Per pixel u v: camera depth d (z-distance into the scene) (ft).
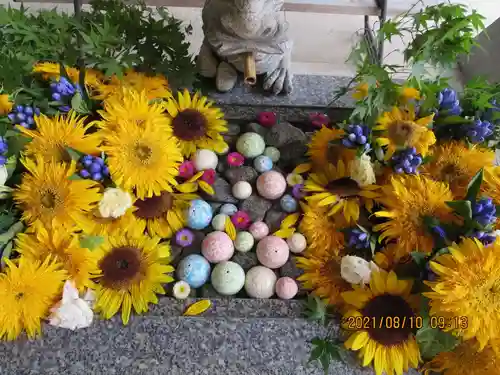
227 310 3.00
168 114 3.45
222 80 3.70
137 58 3.40
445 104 3.33
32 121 3.10
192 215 3.17
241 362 2.80
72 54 3.34
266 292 3.06
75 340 2.79
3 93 3.11
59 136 3.03
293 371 2.81
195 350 2.81
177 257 3.17
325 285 3.10
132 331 2.84
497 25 4.36
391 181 3.14
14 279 2.74
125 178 3.05
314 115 3.74
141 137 3.12
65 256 2.88
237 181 3.38
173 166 3.18
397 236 3.08
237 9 3.11
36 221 2.91
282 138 3.50
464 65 4.71
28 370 2.70
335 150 3.37
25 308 2.73
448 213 3.05
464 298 2.67
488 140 3.53
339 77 4.13
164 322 2.88
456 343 2.78
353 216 3.20
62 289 2.81
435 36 3.40
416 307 2.93
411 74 3.38
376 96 3.31
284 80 3.77
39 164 2.94
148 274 2.97
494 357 2.83
